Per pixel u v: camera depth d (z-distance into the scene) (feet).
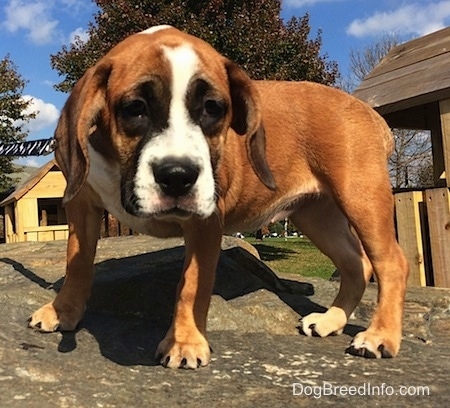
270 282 2.14
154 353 1.29
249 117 1.39
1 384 1.04
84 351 1.26
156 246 2.57
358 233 1.57
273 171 1.65
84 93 1.23
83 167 1.22
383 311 1.47
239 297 1.86
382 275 1.52
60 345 1.28
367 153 1.61
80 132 1.22
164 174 1.13
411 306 1.93
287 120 1.68
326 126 1.65
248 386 1.12
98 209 1.47
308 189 1.71
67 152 1.24
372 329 1.44
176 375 1.17
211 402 1.03
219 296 1.71
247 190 1.63
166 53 1.24
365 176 1.59
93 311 1.59
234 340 1.45
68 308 1.41
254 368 1.23
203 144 1.20
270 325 1.64
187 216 1.18
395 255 1.54
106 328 1.43
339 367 1.28
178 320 1.29
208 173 1.19
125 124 1.22
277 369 1.24
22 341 1.27
